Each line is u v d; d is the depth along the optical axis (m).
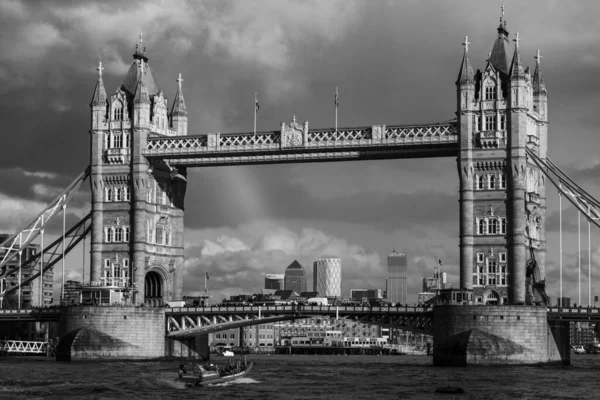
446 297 191.50
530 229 194.62
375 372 176.25
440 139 195.62
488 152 192.12
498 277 190.38
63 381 147.50
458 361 180.12
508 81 192.75
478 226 192.12
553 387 144.00
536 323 181.75
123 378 153.38
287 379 159.88
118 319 197.50
